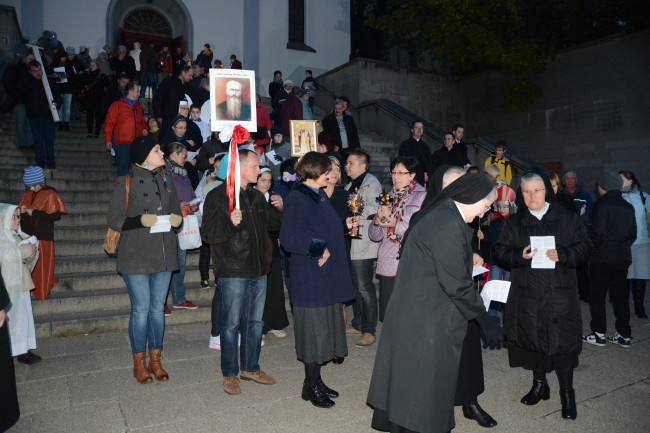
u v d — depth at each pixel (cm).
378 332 605
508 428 367
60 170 855
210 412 380
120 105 786
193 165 749
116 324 566
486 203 300
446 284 277
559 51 1428
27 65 838
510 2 1380
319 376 405
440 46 1484
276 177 888
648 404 409
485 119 1644
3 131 1008
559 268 384
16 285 450
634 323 657
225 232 393
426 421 279
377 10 2322
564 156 1426
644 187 1270
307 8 2073
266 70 1984
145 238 423
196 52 1886
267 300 555
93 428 352
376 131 1469
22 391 411
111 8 1756
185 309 611
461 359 355
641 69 1270
